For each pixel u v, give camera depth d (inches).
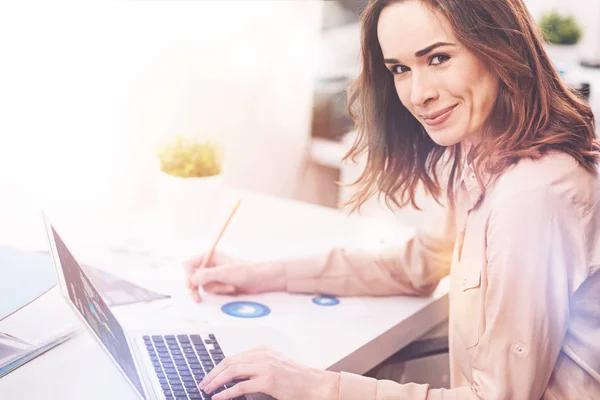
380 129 50.2
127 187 69.7
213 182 64.3
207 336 46.2
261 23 87.4
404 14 41.3
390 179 51.9
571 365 40.6
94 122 64.5
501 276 38.4
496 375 38.9
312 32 96.0
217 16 79.9
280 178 97.6
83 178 64.4
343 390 40.4
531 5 89.9
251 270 54.3
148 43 69.9
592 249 39.4
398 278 55.4
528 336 37.8
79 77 62.2
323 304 53.6
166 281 55.1
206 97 80.2
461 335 46.1
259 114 90.9
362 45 47.2
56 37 59.3
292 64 94.0
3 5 54.7
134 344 43.5
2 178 57.2
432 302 55.1
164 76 72.9
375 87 48.7
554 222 38.1
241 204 73.4
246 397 39.8
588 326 40.2
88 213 65.4
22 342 42.9
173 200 63.6
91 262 57.0
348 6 99.5
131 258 58.8
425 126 44.0
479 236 43.8
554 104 41.6
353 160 52.9
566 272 38.3
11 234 58.6
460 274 46.0
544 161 39.5
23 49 56.8
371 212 96.0
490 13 39.9
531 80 41.0
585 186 39.3
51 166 61.1
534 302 37.7
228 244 62.7
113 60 65.5
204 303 52.1
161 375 40.5
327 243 64.2
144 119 70.7
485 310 40.9
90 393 38.5
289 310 52.1
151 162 72.0
